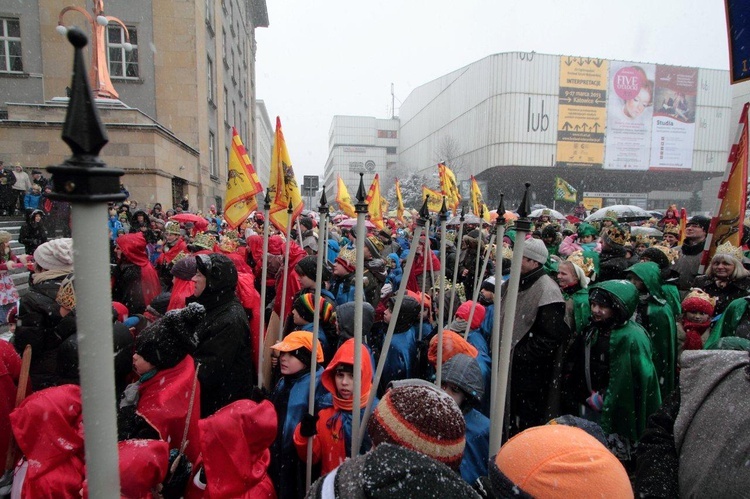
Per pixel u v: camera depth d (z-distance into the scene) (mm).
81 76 632
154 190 14297
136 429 2156
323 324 3410
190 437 2158
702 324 3457
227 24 27656
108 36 18297
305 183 9750
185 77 18922
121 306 3223
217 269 2840
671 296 4051
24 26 17406
